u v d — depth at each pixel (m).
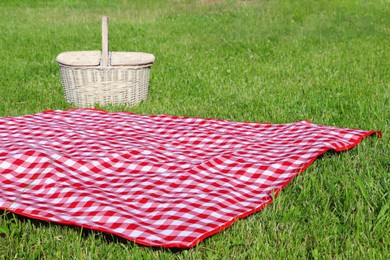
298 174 1.91
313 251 1.40
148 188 1.84
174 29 5.63
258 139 2.33
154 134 2.43
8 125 2.51
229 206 1.70
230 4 7.18
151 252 1.45
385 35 5.16
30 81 3.44
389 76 3.42
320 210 1.65
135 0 7.82
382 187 1.76
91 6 7.52
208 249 1.46
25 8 7.46
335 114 2.62
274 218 1.60
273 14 6.44
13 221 1.65
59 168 1.95
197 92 3.16
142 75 2.88
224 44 4.72
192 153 2.19
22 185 1.87
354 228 1.54
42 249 1.46
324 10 6.59
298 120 2.63
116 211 1.65
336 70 3.62
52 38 5.14
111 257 1.42
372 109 2.62
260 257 1.41
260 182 1.91
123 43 4.87
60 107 2.88
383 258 1.38
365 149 2.12
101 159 2.06
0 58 4.19
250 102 2.90
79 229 1.56
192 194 1.79
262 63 3.93
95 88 2.80
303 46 4.59
